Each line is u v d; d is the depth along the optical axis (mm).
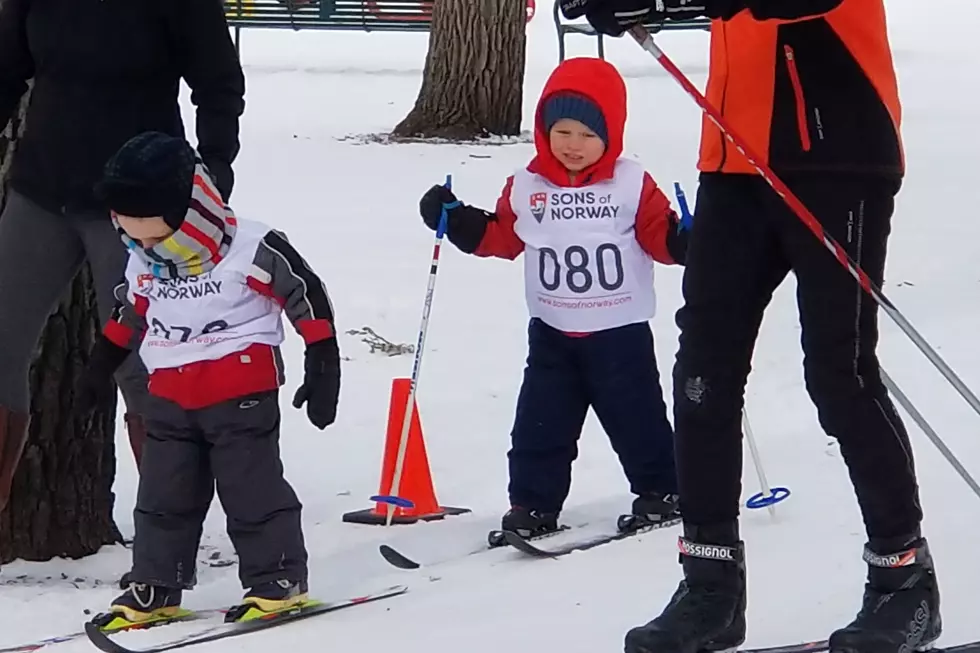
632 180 5512
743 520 5426
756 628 4121
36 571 5223
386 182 12727
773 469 6094
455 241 5664
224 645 4211
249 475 4469
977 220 11375
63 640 4254
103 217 4656
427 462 5914
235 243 4398
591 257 5477
